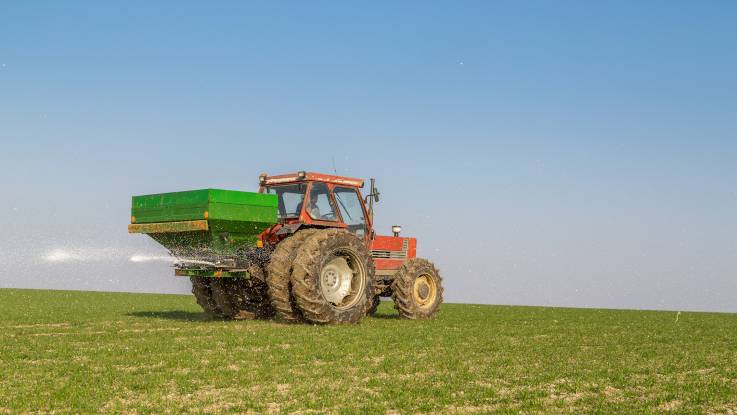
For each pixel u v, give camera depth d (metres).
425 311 13.47
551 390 6.28
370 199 13.45
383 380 6.45
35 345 8.32
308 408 5.39
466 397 5.86
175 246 11.89
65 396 5.59
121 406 5.35
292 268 11.23
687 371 7.42
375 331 10.41
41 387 5.91
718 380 6.84
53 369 6.74
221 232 11.10
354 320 11.69
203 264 11.73
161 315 13.23
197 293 12.84
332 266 11.72
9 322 11.26
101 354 7.69
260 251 11.87
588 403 5.77
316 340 9.12
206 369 6.86
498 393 6.11
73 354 7.68
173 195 11.43
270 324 11.41
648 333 11.25
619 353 8.61
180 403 5.46
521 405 5.66
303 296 11.03
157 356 7.61
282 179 12.45
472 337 10.06
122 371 6.69
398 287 13.25
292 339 9.19
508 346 9.07
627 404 5.75
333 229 11.80
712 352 8.93
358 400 5.66
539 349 8.83
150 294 21.77
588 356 8.27
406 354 8.15
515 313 15.68
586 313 16.27
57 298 18.06
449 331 10.80
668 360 8.09
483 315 14.81
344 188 13.00
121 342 8.75
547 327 12.02
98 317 12.45
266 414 5.20
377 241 13.59
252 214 11.28
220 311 12.77
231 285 12.42
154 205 11.73
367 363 7.41
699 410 5.61
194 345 8.47
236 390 5.96
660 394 6.14
